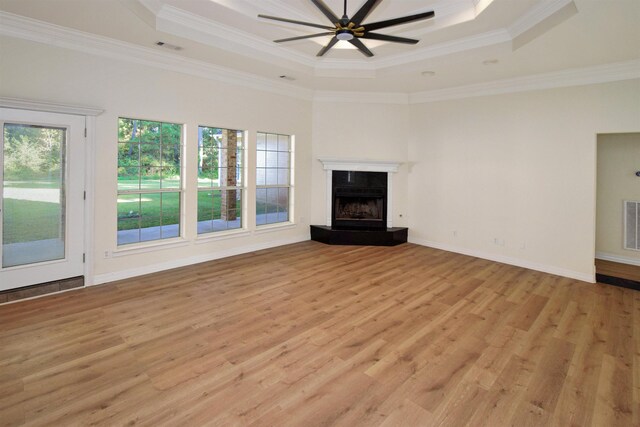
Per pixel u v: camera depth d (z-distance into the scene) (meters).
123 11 3.38
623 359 2.78
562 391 2.37
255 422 2.02
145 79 4.50
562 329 3.29
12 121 3.56
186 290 4.11
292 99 6.38
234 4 3.88
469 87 5.83
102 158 4.21
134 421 2.01
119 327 3.15
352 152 6.79
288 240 6.59
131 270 4.55
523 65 4.63
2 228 3.61
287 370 2.55
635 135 5.29
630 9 2.99
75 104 3.95
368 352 2.83
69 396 2.21
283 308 3.66
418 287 4.38
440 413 2.14
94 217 4.18
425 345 2.96
